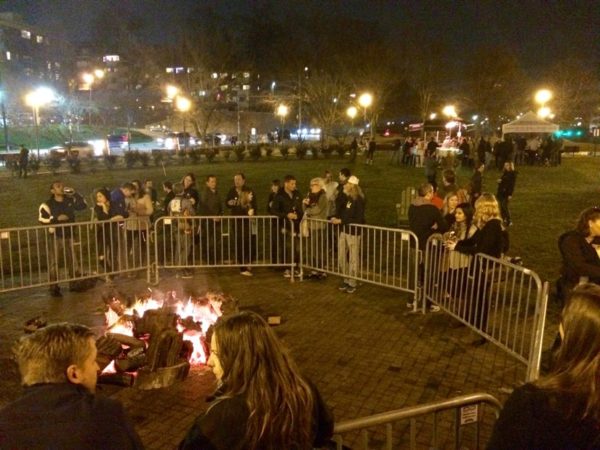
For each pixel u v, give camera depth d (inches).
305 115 2849.4
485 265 253.1
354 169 1312.7
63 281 331.9
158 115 2839.6
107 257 366.3
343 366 234.4
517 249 471.2
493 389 213.5
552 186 954.1
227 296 264.4
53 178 1178.0
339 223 343.3
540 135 1640.0
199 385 213.8
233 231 401.7
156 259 364.8
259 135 2925.7
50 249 356.5
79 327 86.4
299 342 261.0
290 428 84.2
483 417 192.4
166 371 211.3
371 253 438.0
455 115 2150.6
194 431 83.2
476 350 250.4
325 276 373.7
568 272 222.5
